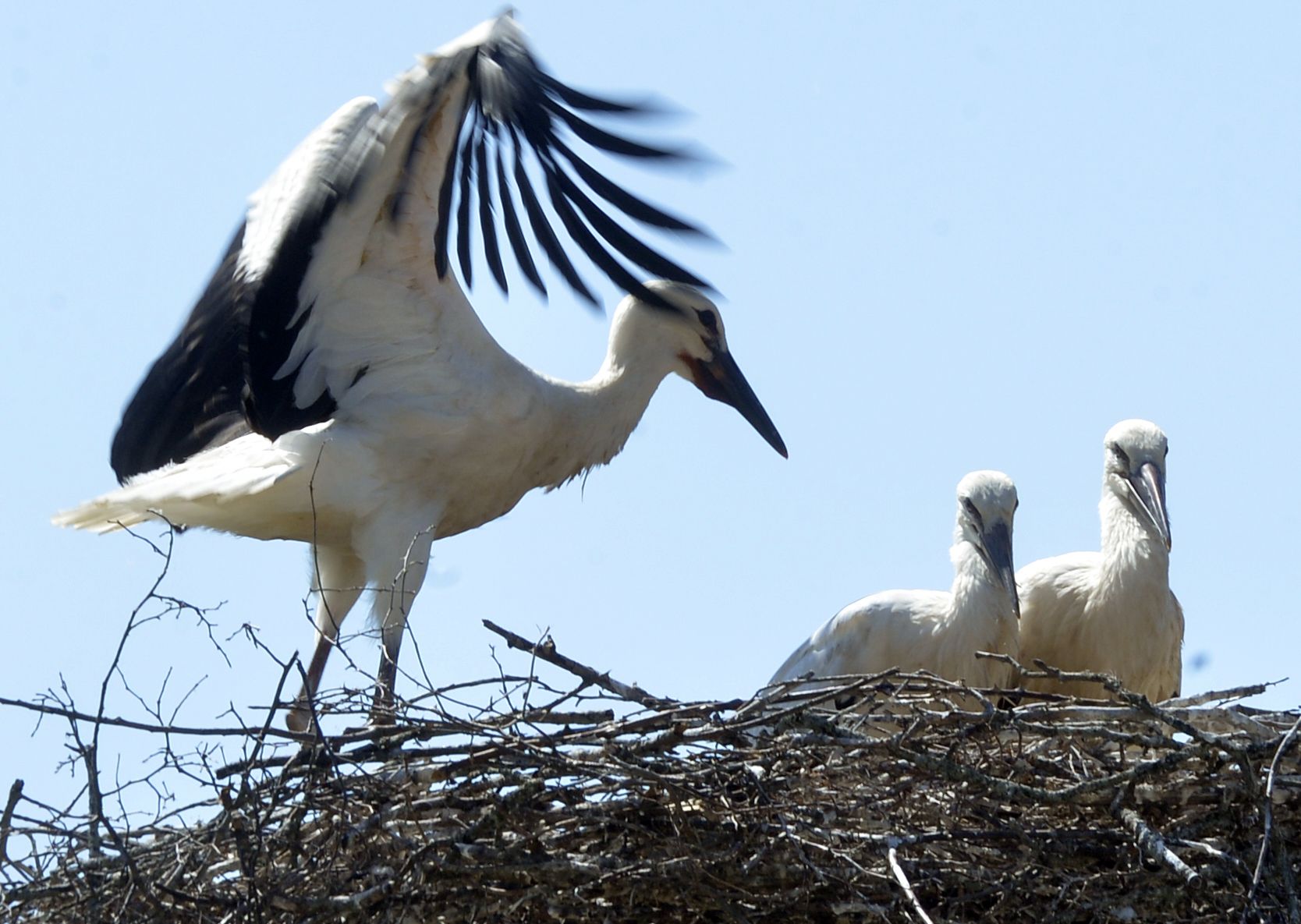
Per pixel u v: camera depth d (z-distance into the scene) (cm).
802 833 1158
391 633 1466
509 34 1351
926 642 1547
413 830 1166
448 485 1509
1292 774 1199
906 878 1122
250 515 1477
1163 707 1277
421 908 1148
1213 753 1168
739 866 1159
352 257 1437
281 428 1475
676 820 1154
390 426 1477
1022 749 1215
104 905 1122
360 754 1159
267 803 1151
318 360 1471
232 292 1582
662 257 1332
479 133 1384
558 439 1555
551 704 1202
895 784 1178
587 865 1134
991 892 1160
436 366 1481
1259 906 1151
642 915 1185
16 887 1144
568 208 1347
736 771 1167
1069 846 1173
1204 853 1162
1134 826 1154
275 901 1112
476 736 1191
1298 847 1198
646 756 1172
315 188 1394
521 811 1152
